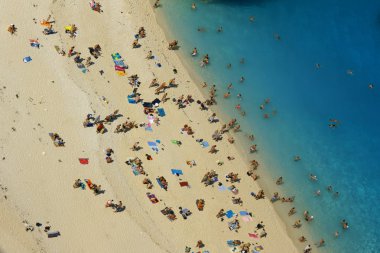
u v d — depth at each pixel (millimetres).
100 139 58094
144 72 65188
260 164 62469
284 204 60250
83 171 55344
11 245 49125
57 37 64625
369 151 67062
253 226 57219
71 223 51906
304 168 63656
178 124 62062
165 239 53438
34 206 52000
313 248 58312
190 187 57688
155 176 57281
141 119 61125
